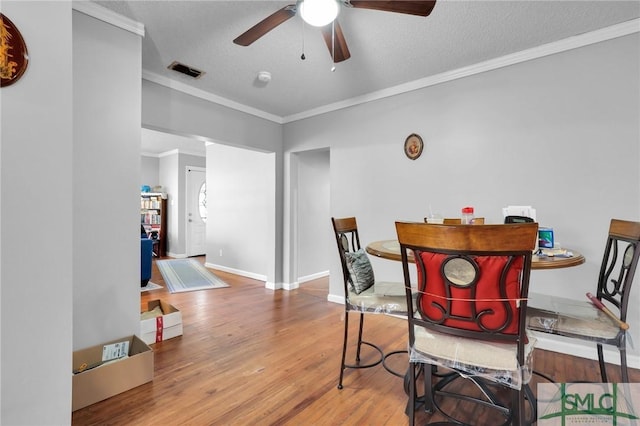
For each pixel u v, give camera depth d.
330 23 1.77
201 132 3.33
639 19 2.05
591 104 2.24
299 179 4.43
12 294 1.24
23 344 1.26
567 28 2.17
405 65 2.73
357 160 3.51
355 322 2.99
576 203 2.30
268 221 4.35
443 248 1.14
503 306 1.11
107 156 2.01
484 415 1.63
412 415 1.33
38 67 1.31
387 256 1.65
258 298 3.82
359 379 1.97
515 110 2.54
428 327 1.27
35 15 1.30
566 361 2.22
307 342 2.52
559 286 2.34
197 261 6.53
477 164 2.72
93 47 1.96
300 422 1.57
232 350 2.37
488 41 2.34
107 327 2.02
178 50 2.51
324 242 4.96
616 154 2.16
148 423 1.55
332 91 3.34
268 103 3.71
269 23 1.73
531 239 1.01
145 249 4.36
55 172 1.34
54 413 1.33
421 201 3.03
